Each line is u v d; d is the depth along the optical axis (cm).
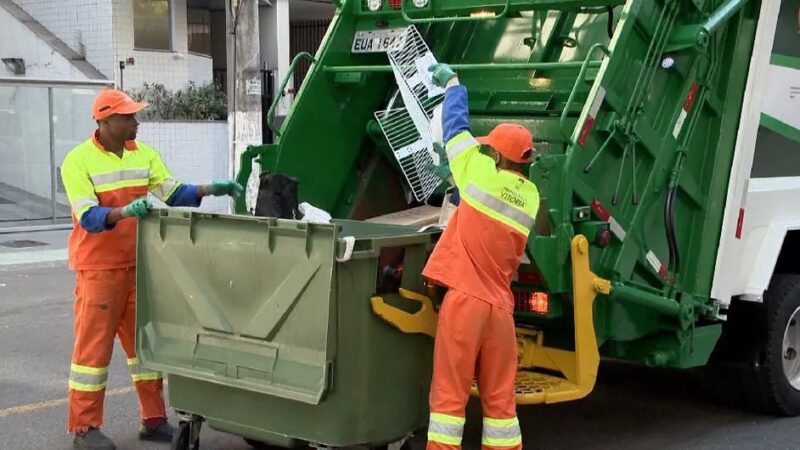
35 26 1573
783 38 552
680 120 503
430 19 549
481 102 552
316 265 385
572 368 471
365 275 392
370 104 595
